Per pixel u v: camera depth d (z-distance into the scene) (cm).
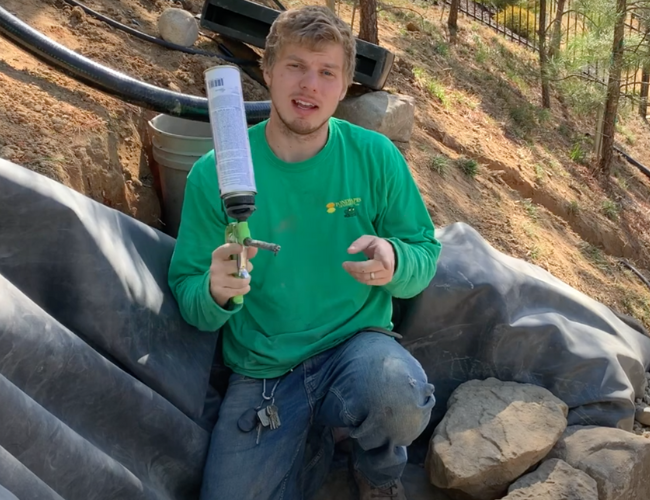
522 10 1396
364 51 487
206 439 223
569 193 779
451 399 280
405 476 273
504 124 831
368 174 223
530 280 314
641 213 924
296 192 217
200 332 234
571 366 296
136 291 213
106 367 190
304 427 221
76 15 430
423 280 224
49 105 323
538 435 256
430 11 1187
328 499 252
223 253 189
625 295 580
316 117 206
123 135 340
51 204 193
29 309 173
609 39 927
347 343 223
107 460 181
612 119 937
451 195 534
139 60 422
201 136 353
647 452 266
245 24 485
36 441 162
